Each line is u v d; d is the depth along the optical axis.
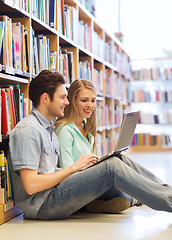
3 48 2.13
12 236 1.83
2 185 2.07
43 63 2.72
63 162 2.27
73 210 2.09
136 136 7.18
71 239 1.79
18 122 2.19
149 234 1.87
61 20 3.12
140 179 1.99
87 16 4.02
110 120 5.19
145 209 2.47
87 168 2.10
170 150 7.05
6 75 2.13
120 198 2.31
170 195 1.97
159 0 7.23
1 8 2.35
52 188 2.05
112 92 5.30
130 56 7.28
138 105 7.42
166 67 7.23
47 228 1.97
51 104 2.07
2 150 2.13
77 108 2.47
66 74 3.25
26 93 2.45
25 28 2.44
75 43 3.46
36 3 2.62
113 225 2.05
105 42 5.37
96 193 2.02
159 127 7.37
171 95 7.16
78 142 2.40
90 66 4.12
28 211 2.09
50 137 2.15
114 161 2.02
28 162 1.91
